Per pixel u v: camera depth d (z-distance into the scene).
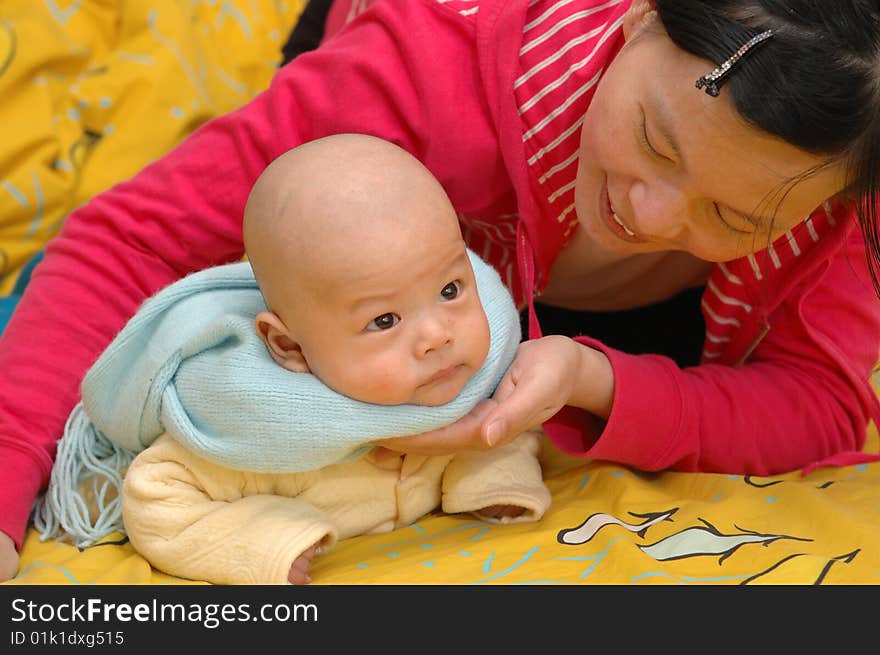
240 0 2.12
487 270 1.15
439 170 1.28
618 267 1.46
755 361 1.41
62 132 1.83
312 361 1.01
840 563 1.00
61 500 1.16
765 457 1.31
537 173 1.23
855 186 1.00
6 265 1.71
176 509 1.04
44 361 1.21
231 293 1.14
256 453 1.02
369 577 1.02
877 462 1.29
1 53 1.76
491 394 1.10
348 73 1.26
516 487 1.14
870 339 1.36
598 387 1.20
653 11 1.04
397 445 1.06
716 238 1.04
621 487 1.20
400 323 0.97
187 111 1.89
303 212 0.97
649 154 1.00
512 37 1.20
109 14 1.95
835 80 0.90
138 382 1.09
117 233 1.27
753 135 0.93
